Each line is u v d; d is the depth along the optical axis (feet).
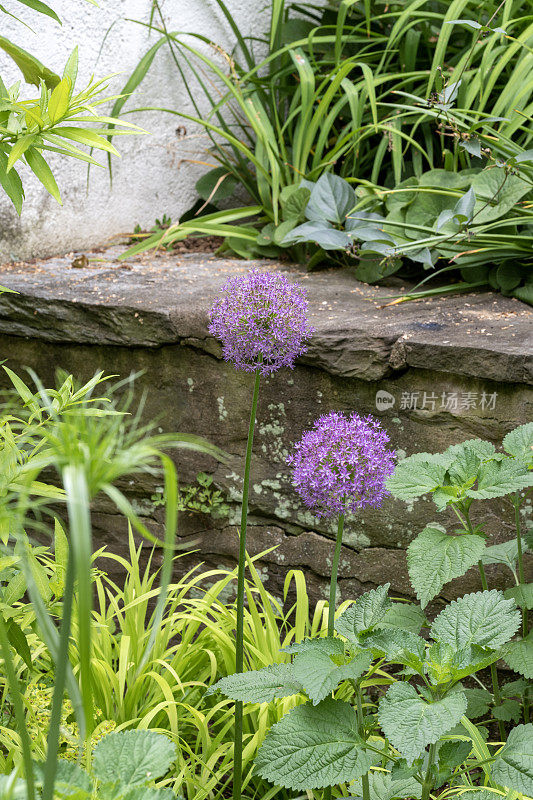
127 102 9.97
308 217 8.64
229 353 4.69
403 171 9.80
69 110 4.23
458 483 5.24
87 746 4.62
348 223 8.50
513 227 7.85
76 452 2.19
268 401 7.04
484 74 8.48
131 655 6.21
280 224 9.31
